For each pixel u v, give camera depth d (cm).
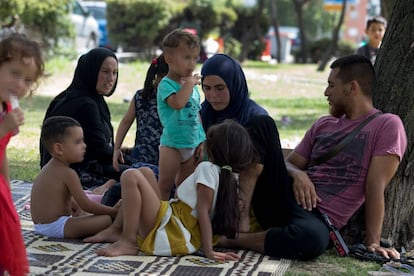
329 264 555
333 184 590
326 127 614
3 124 431
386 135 572
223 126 560
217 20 3475
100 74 732
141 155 705
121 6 3166
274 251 560
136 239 564
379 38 1253
